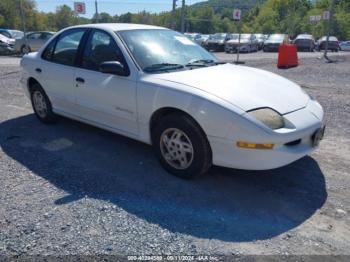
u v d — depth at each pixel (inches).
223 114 135.9
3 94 326.0
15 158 178.4
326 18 775.1
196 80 153.1
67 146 193.5
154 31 192.7
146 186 149.9
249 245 113.6
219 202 138.3
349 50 1499.8
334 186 151.9
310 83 403.9
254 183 153.3
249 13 3464.6
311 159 178.7
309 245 114.0
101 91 178.1
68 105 205.2
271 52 1253.7
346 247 113.4
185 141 150.8
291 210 133.7
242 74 168.2
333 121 243.1
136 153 183.5
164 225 123.1
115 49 174.7
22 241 114.4
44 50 220.5
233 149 137.4
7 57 828.0
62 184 151.3
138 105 162.1
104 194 143.1
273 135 132.7
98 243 113.6
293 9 3127.5
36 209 132.3
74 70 193.5
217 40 1296.8
